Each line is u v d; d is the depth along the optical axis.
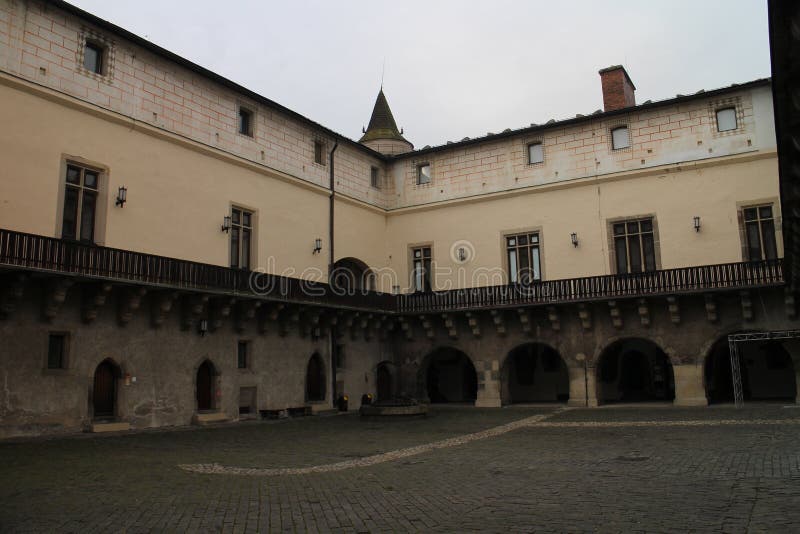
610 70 30.45
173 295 20.22
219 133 24.30
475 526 7.50
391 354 31.17
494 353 28.39
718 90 25.80
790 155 12.39
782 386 27.30
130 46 21.34
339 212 30.00
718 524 7.26
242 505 8.86
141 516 8.22
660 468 11.05
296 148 27.94
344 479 10.94
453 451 14.27
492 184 30.67
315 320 26.14
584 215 28.30
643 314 24.86
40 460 13.07
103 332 18.98
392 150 38.12
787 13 7.97
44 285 17.50
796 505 7.96
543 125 29.45
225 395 22.56
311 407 25.86
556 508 8.27
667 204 26.58
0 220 17.23
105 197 19.94
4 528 7.62
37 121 18.39
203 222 23.19
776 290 23.05
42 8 18.86
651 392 29.84
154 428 19.88
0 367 16.47
